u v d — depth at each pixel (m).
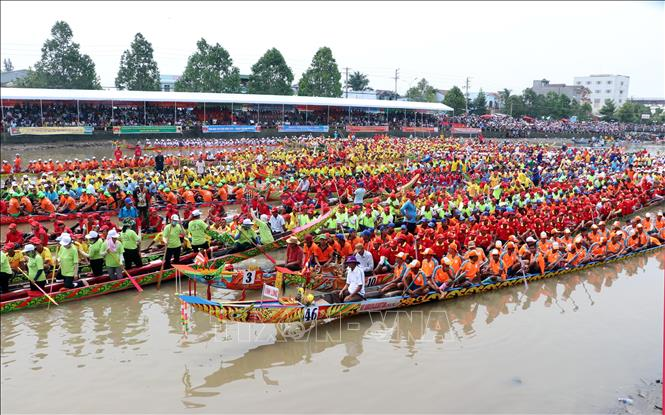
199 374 12.10
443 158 45.72
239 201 29.59
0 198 25.09
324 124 71.81
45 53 69.75
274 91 87.25
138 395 11.23
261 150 48.25
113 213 25.97
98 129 54.12
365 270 16.22
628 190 31.20
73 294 15.57
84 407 10.77
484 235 19.73
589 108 111.69
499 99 139.12
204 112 63.28
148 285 17.20
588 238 21.25
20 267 15.62
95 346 13.21
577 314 15.93
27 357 12.55
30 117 54.22
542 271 18.59
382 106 75.00
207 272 14.83
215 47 83.00
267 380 11.93
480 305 16.47
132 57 78.38
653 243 22.56
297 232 20.86
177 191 28.20
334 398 11.27
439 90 147.88
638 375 12.49
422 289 15.68
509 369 12.66
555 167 42.22
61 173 35.00
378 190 31.00
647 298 17.30
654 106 112.31
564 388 11.89
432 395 11.48
